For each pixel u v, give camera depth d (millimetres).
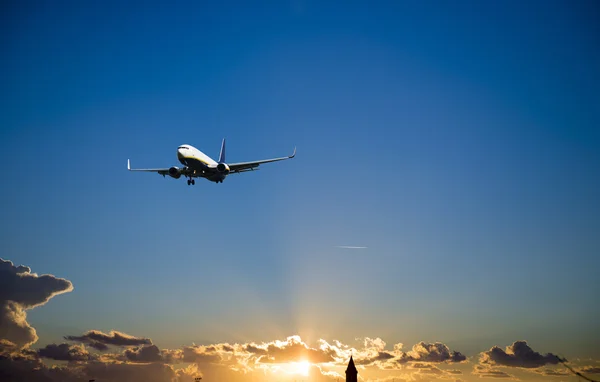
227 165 150000
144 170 159625
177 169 152000
